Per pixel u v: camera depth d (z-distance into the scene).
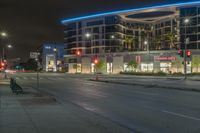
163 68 104.56
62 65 159.62
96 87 35.03
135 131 10.11
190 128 10.56
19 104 17.23
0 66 67.94
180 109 15.70
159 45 124.44
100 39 124.62
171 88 32.06
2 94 23.80
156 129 10.50
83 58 129.12
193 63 97.50
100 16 124.06
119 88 33.06
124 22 128.75
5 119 11.98
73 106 17.53
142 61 109.62
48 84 42.22
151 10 113.06
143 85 37.16
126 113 14.64
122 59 115.69
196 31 102.31
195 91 28.23
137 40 129.25
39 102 18.30
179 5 105.25
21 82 48.16
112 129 10.37
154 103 18.73
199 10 102.44
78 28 131.75
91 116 13.57
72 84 41.78
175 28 118.94
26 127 10.30
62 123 11.20
